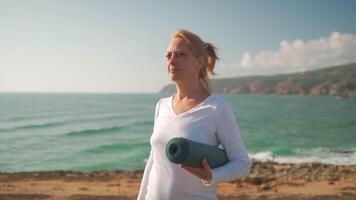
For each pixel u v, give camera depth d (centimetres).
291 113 11062
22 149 4066
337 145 4462
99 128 6291
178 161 221
